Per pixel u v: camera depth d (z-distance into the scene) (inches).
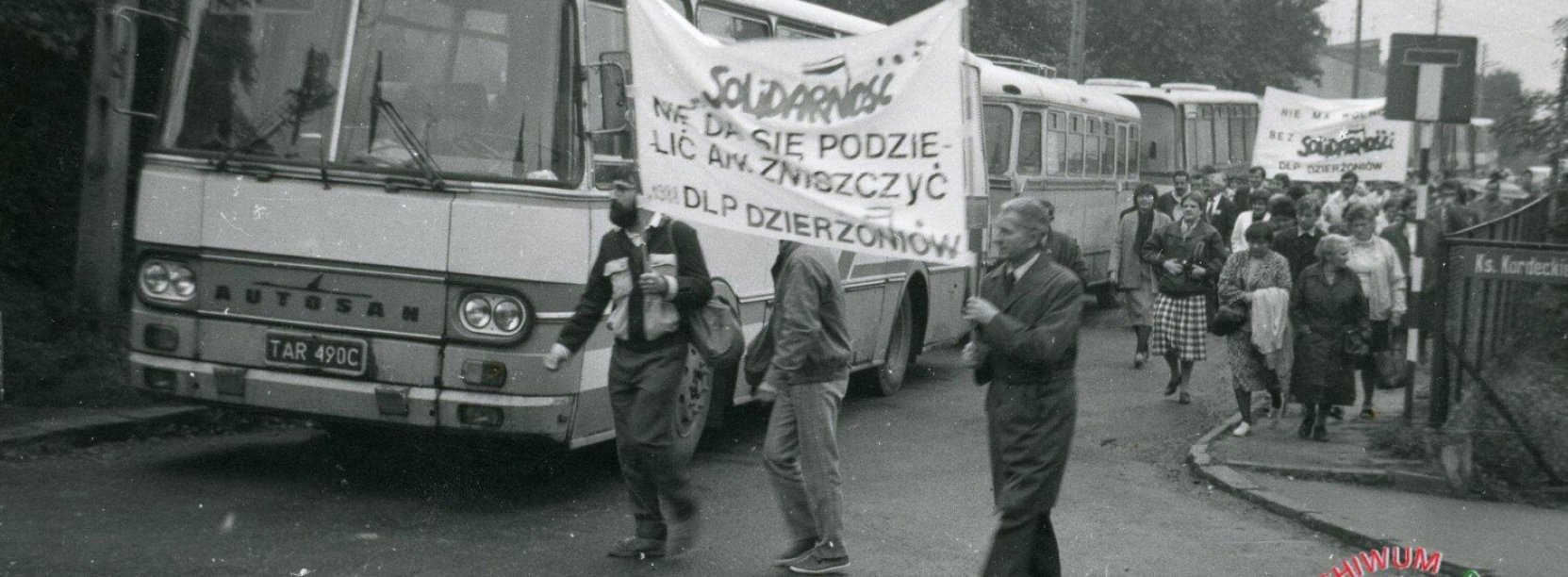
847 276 461.4
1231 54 2004.2
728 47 259.0
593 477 360.2
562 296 315.3
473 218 310.7
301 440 384.2
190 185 324.8
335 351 315.9
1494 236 495.8
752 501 345.1
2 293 435.5
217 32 331.3
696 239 286.4
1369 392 500.7
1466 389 408.8
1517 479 378.9
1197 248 531.5
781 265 277.0
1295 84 2162.9
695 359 367.9
